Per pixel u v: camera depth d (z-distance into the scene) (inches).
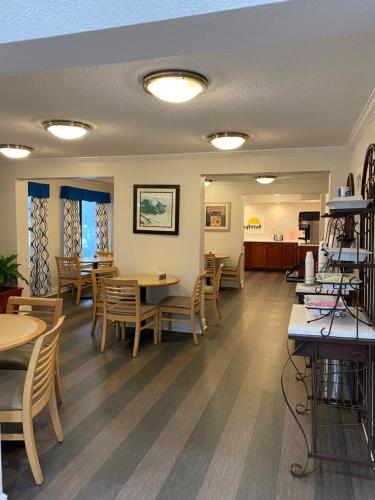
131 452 86.8
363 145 123.4
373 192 91.4
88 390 119.5
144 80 88.4
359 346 77.6
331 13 44.9
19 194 210.8
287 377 130.6
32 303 115.0
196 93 91.6
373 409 86.9
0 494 67.8
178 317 186.4
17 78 88.0
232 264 323.9
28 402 74.7
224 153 174.2
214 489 75.1
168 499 72.2
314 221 428.1
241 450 88.1
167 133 140.3
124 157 188.9
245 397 115.4
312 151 163.3
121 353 154.3
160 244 189.6
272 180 272.8
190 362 144.7
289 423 100.4
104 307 156.3
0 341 81.1
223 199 323.0
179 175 184.1
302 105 106.7
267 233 458.9
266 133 138.3
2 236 211.5
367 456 85.0
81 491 74.1
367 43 70.6
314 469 81.4
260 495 73.7
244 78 87.8
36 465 75.7
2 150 165.6
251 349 160.2
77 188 308.3
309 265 127.2
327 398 110.2
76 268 248.8
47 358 81.8
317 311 89.4
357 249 83.4
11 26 51.8
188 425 99.0
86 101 104.5
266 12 44.6
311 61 78.7
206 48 54.7
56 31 50.2
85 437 92.7
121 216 194.4
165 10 46.2
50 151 177.6
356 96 99.3
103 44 52.9
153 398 114.3
